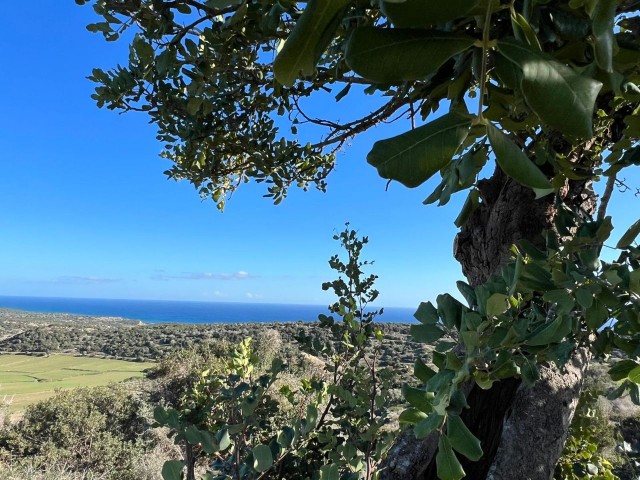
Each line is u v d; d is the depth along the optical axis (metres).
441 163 0.48
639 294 0.92
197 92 1.75
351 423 2.32
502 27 0.60
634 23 0.92
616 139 1.45
